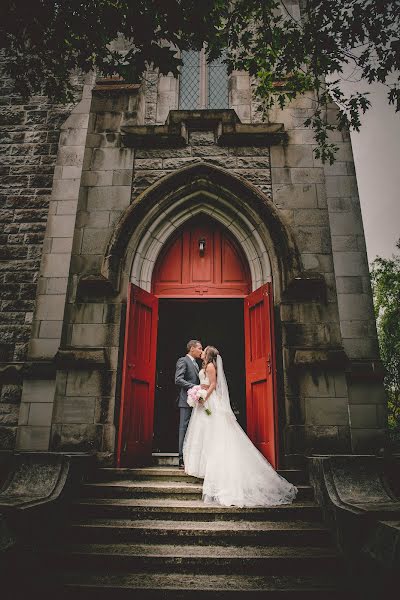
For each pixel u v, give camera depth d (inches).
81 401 215.0
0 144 285.9
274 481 170.1
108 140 265.1
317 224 243.1
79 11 159.2
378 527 122.3
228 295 254.7
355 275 236.1
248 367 237.9
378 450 207.2
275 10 291.9
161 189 248.2
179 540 145.3
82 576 127.3
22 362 237.9
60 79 188.9
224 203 253.1
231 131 259.8
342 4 171.2
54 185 265.7
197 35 161.3
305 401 210.7
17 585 119.3
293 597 118.0
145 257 251.1
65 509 158.2
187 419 213.2
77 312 230.2
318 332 222.2
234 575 130.3
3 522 121.1
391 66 175.8
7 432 227.9
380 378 218.4
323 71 193.3
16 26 165.9
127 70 164.9
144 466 223.5
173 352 390.0
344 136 263.7
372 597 115.2
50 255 251.8
